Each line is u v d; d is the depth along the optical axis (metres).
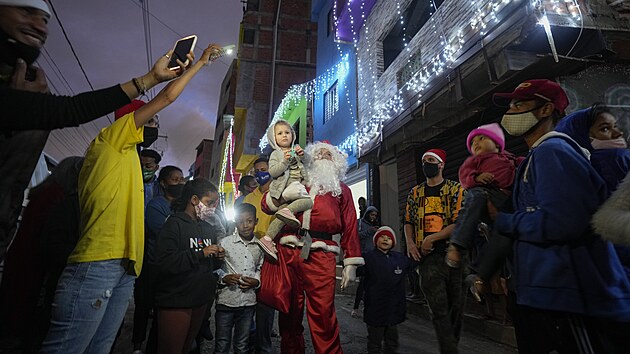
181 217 2.62
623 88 3.80
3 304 2.16
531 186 1.56
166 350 2.32
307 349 3.67
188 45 1.86
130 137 1.99
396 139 7.35
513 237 1.56
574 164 1.37
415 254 3.04
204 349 3.75
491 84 4.37
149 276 3.26
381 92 8.40
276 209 2.77
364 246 6.66
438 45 5.91
